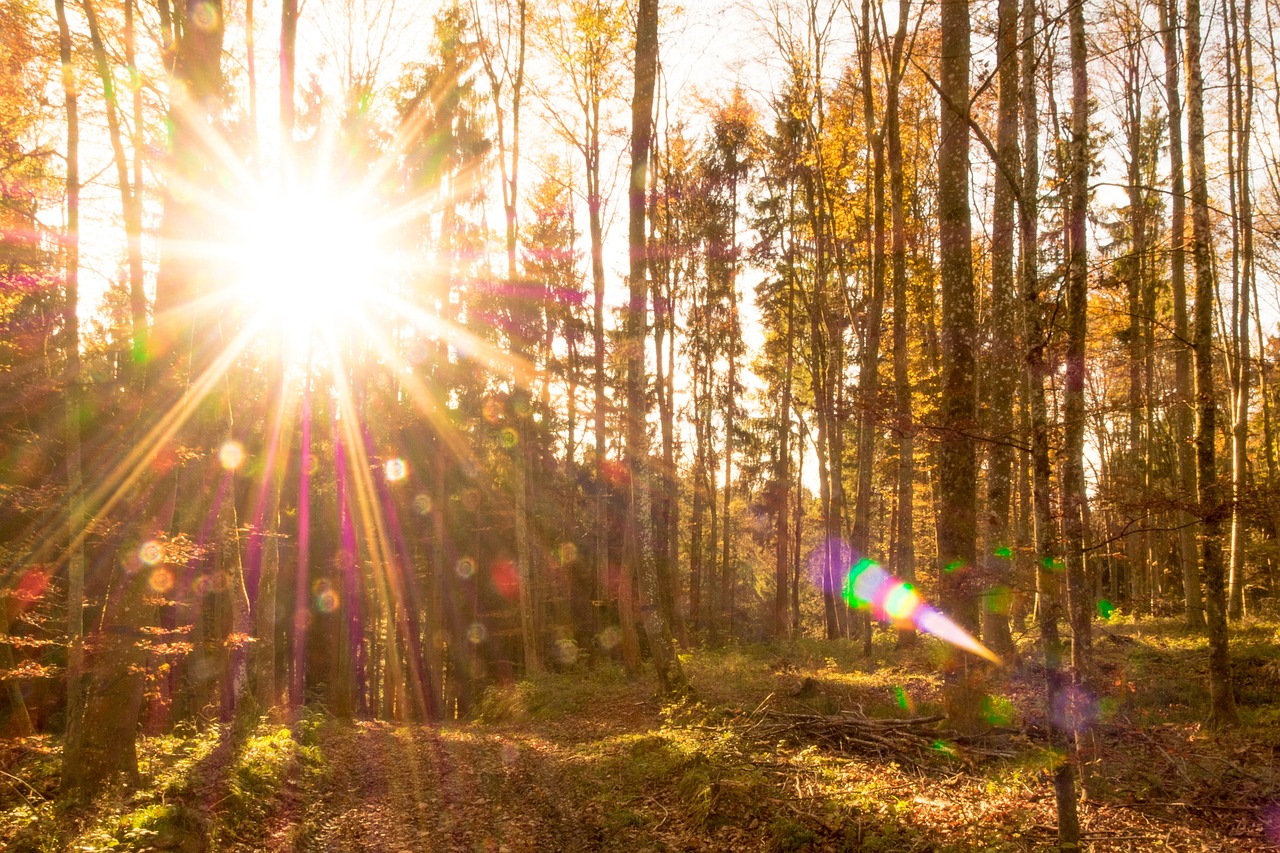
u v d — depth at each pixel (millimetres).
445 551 30047
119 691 8828
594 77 17766
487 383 27531
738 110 23516
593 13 16078
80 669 8930
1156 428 23359
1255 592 21688
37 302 12172
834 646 21703
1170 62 12352
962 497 9133
